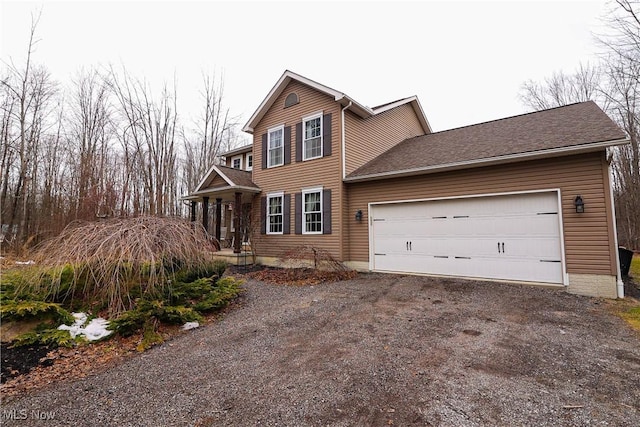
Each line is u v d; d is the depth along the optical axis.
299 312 5.94
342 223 10.15
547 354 3.84
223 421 2.65
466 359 3.73
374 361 3.73
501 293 6.76
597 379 3.22
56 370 3.73
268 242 12.13
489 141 8.91
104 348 4.37
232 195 13.38
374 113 11.30
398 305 6.14
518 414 2.65
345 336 4.60
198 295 6.09
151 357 4.10
